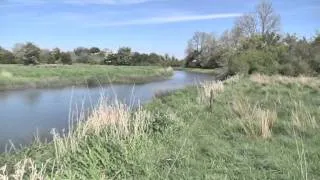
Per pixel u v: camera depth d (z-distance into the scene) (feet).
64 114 72.59
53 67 209.97
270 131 37.17
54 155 27.99
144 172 26.35
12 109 80.12
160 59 366.84
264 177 25.76
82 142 29.30
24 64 241.55
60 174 23.90
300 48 163.53
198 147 32.76
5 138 51.98
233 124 40.47
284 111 49.11
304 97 67.41
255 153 30.96
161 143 32.99
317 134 36.88
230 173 26.45
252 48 184.55
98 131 32.09
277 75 140.26
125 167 26.76
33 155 28.43
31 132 55.77
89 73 176.35
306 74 150.41
